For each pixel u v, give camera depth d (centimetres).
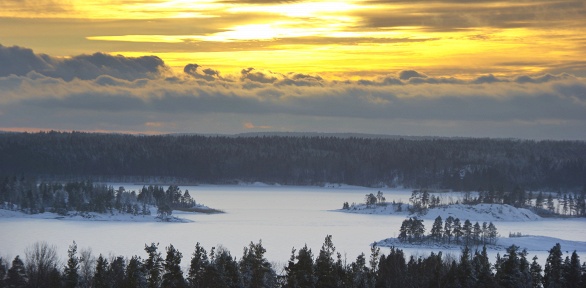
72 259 15088
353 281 15162
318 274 14738
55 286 14812
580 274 15788
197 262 14750
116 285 14750
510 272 15175
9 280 14975
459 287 15175
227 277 14350
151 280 14425
